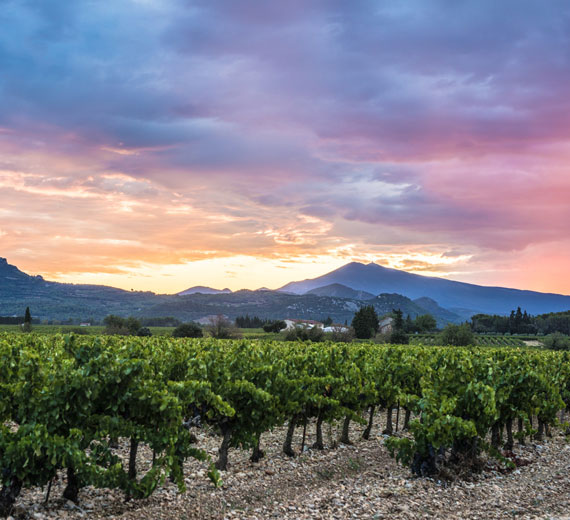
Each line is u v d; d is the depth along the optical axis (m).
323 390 17.98
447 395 16.64
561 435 22.33
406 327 145.12
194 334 86.19
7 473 9.62
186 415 14.22
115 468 10.59
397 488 13.33
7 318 178.50
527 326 178.50
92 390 10.88
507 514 11.58
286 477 14.25
